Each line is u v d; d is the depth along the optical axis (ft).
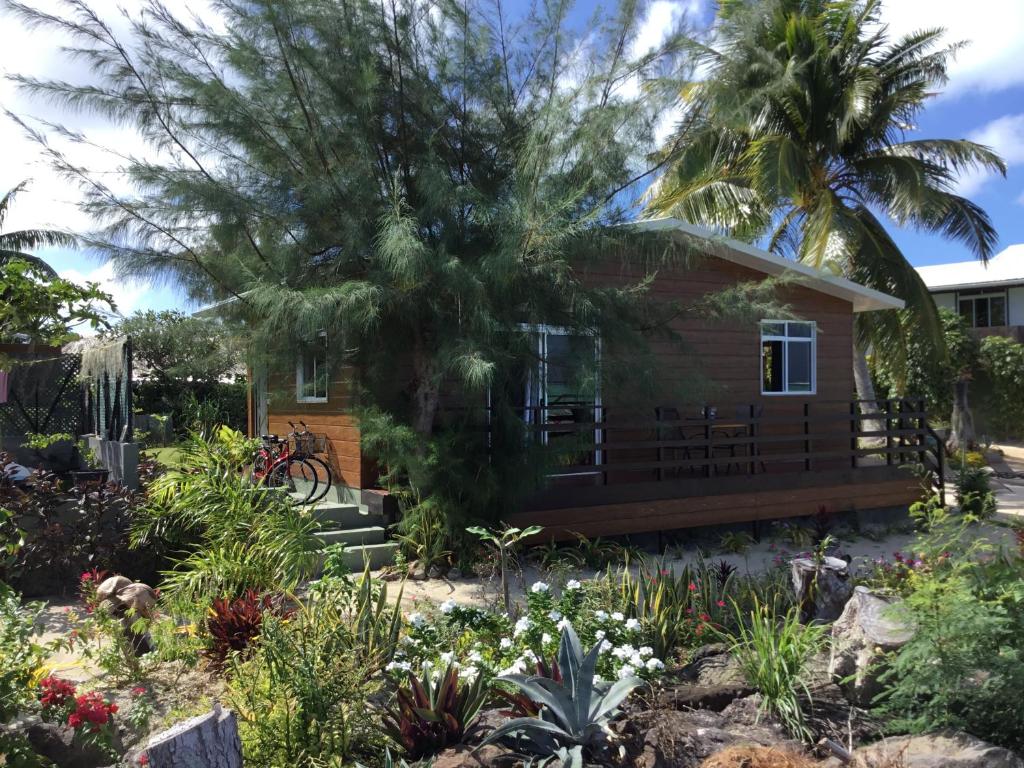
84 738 11.21
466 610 16.56
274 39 24.82
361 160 25.09
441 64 26.71
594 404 31.76
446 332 24.47
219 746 8.65
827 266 48.75
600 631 15.84
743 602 19.57
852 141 57.31
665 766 11.58
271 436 32.91
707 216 53.57
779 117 56.24
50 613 20.62
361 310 23.00
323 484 34.37
